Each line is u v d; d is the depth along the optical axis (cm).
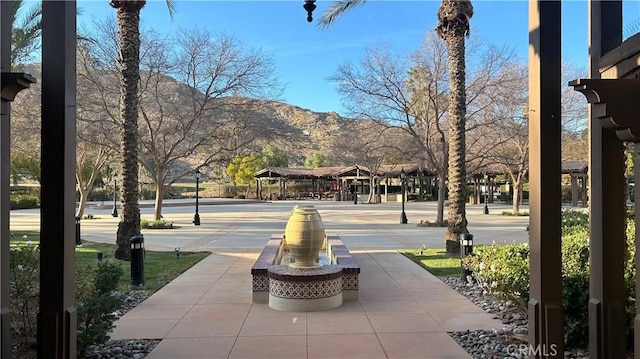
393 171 4909
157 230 1870
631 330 416
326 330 512
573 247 574
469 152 2189
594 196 342
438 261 1001
